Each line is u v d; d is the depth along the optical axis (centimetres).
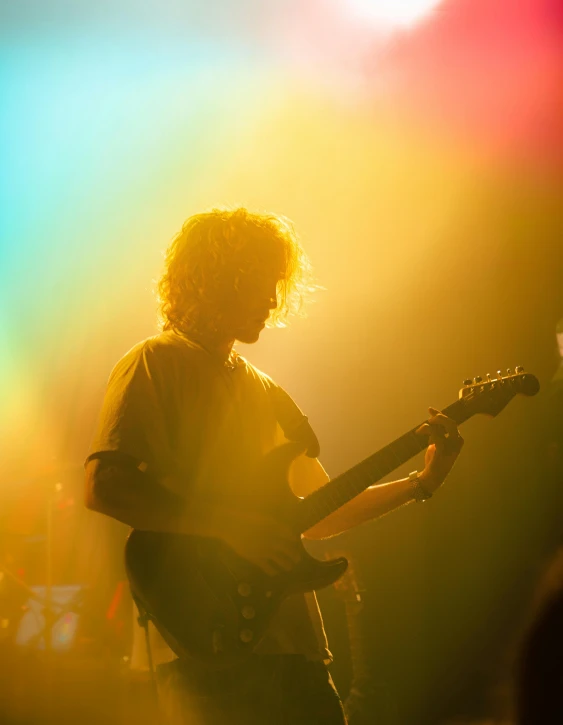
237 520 182
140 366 192
